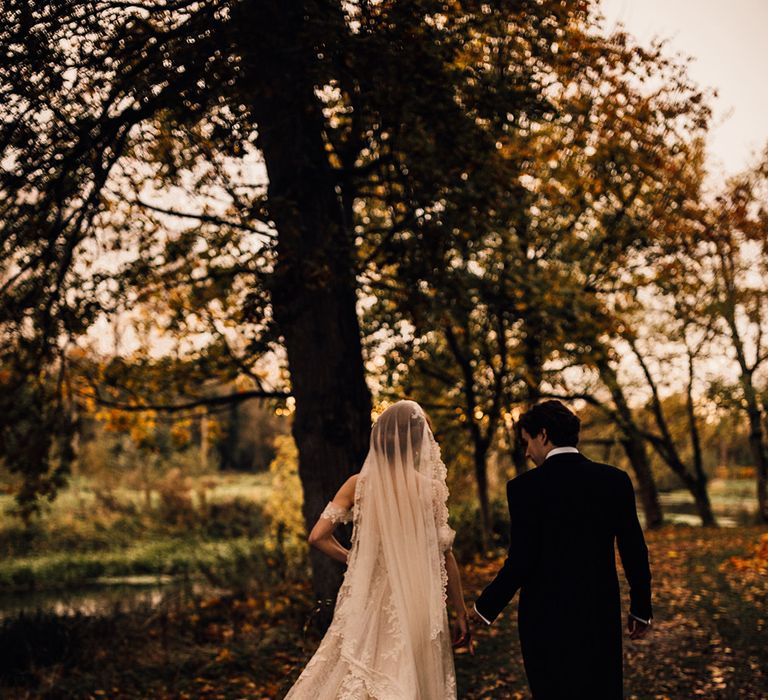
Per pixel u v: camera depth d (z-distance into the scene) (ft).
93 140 21.99
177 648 27.66
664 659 22.89
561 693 12.64
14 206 23.86
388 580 13.08
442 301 29.91
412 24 22.49
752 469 166.50
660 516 82.69
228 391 76.23
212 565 61.05
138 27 21.39
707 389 78.59
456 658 24.00
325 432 26.66
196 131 25.18
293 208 24.63
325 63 22.47
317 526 13.80
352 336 27.43
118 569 71.15
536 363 54.85
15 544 77.77
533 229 43.60
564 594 12.89
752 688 19.83
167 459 127.65
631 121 27.17
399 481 13.50
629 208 46.70
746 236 41.09
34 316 28.66
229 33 21.06
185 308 35.37
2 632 29.71
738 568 40.50
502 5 23.75
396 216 32.35
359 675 12.48
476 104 25.12
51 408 33.42
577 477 13.41
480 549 56.39
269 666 24.09
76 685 23.56
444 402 59.06
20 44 19.08
